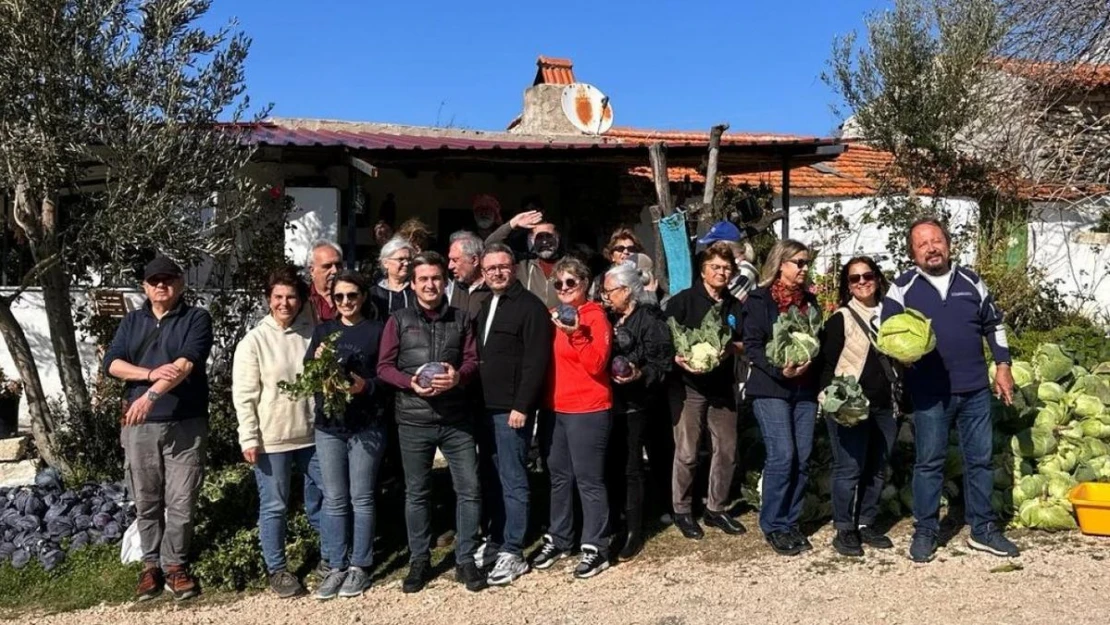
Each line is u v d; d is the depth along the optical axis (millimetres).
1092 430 6320
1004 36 13445
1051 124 13586
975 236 11961
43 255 7000
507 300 5414
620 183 12250
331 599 5316
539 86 14812
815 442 6387
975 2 13555
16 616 5328
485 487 5801
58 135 6262
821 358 5547
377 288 6086
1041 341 9367
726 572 5430
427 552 5445
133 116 6465
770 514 5695
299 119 12125
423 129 12938
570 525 5652
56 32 6215
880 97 13938
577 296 5340
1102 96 13898
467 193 12484
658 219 8070
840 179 15195
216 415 7297
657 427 6176
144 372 5312
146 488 5367
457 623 4926
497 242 6758
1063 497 5926
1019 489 6000
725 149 9352
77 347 7945
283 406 5367
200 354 5379
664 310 5930
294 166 9523
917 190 13734
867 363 5477
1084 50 12945
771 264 5641
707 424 5996
